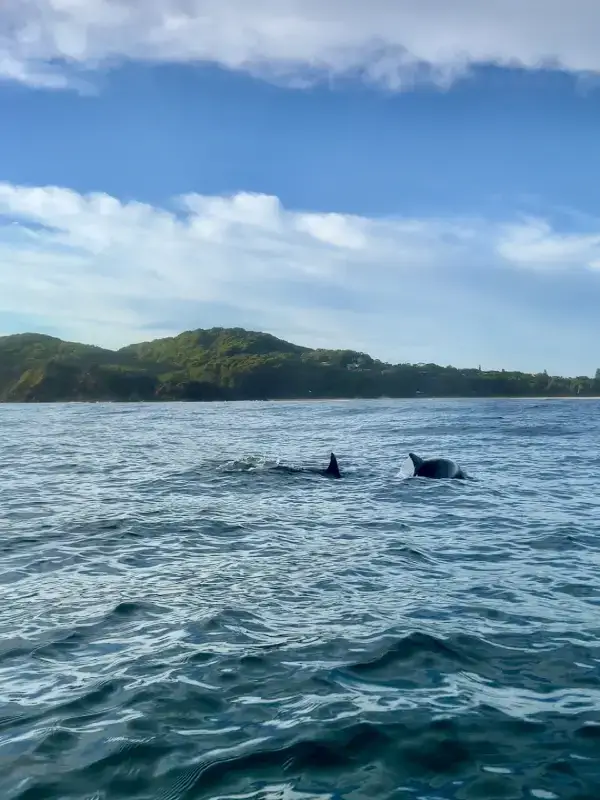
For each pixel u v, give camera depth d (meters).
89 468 26.06
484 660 7.93
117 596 10.28
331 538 14.02
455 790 5.58
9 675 7.64
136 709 6.86
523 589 10.53
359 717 6.68
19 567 11.92
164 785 5.66
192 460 28.42
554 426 49.38
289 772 5.83
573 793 5.53
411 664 7.84
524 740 6.29
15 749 6.17
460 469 22.70
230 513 16.66
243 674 7.61
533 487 20.72
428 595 10.26
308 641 8.49
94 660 8.01
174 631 8.87
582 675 7.55
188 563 12.13
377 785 5.66
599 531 14.55
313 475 22.97
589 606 9.73
